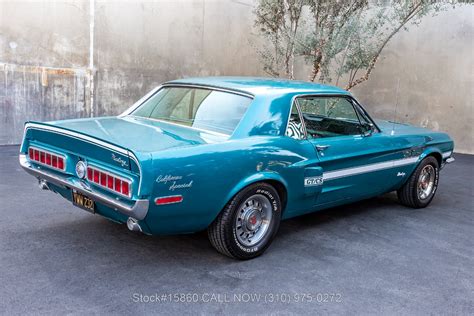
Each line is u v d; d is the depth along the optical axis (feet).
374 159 16.92
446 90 35.53
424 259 14.33
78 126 12.88
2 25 26.99
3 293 10.61
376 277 12.81
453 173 28.48
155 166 10.72
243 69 39.99
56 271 11.89
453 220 18.66
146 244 14.05
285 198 14.11
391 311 11.00
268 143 13.23
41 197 18.25
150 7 33.19
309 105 15.05
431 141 19.76
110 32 31.45
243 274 12.47
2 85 27.48
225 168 12.06
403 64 37.06
